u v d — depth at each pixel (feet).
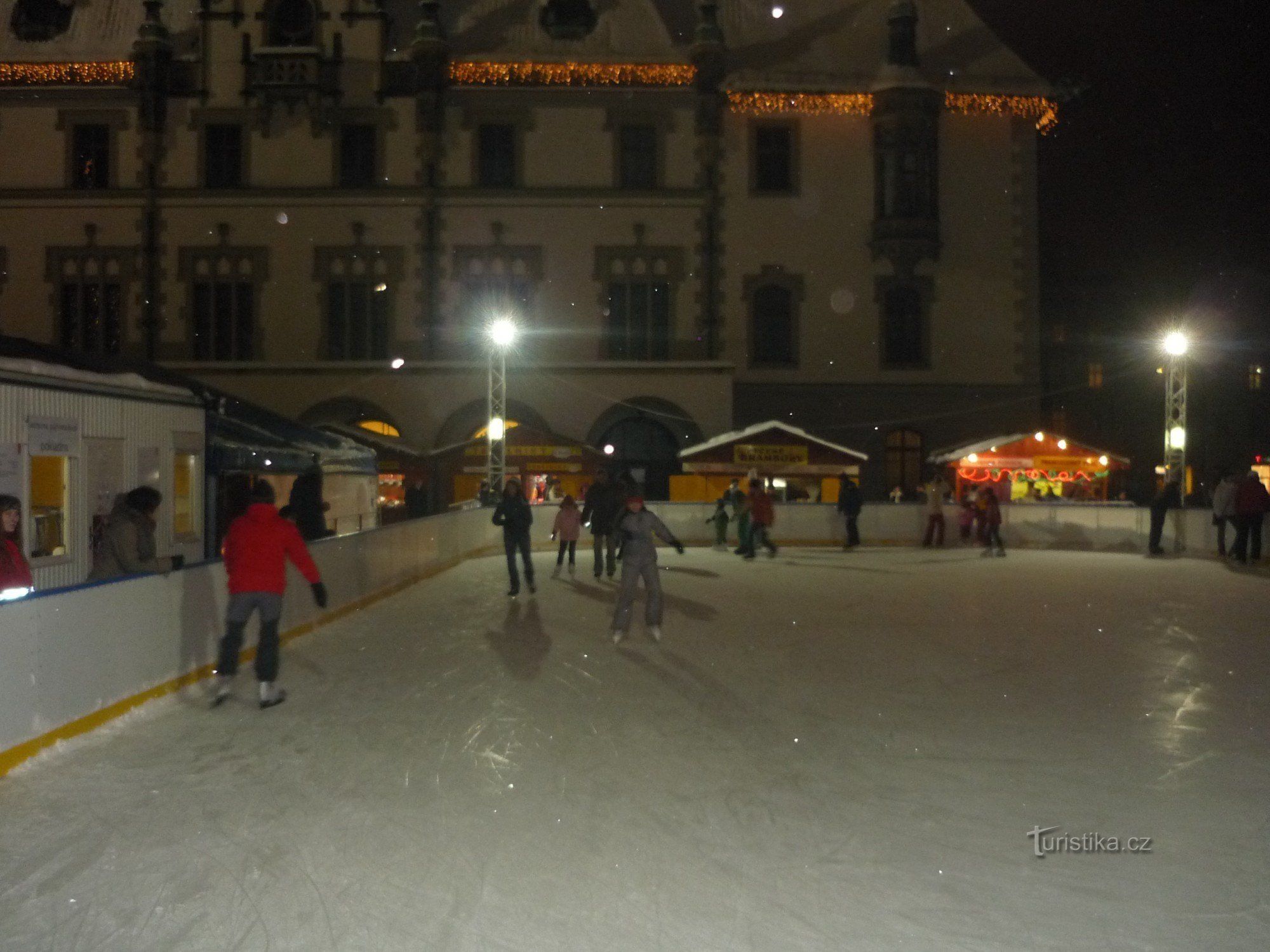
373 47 125.18
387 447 114.62
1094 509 95.20
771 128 128.57
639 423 126.11
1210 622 51.16
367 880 19.72
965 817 23.39
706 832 22.35
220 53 124.47
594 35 129.18
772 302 128.16
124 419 54.08
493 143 126.72
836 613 53.67
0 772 25.75
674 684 36.70
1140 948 17.33
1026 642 45.55
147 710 32.63
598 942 17.34
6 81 123.54
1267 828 22.84
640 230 126.21
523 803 24.11
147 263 123.34
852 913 18.51
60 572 48.21
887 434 128.88
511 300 125.39
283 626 44.16
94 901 18.83
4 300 123.75
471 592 62.85
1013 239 129.59
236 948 17.12
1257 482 78.38
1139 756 28.32
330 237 124.77
